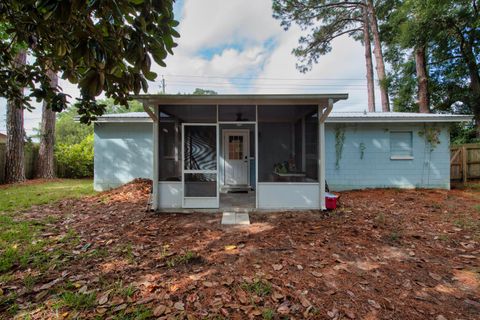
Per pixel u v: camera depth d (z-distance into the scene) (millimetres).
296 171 5605
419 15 10641
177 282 2516
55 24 1822
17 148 10289
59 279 2564
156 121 5492
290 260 3020
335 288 2404
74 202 6379
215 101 5414
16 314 2027
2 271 2727
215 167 5582
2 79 2949
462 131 13008
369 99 14461
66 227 4332
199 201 5570
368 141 8234
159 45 1772
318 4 13953
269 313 2016
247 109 5578
